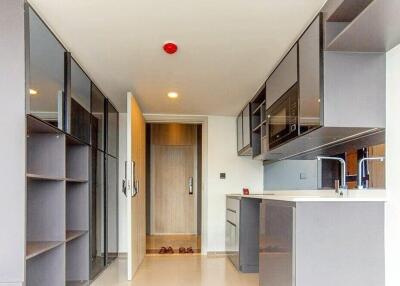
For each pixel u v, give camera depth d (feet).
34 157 9.66
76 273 12.00
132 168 13.29
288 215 7.58
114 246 16.60
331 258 7.19
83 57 10.12
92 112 12.57
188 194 26.20
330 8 7.00
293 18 7.77
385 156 7.50
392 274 7.05
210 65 10.79
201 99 15.06
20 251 6.87
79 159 12.16
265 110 12.66
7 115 7.04
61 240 9.74
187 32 8.46
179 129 26.32
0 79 7.06
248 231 14.10
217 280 12.82
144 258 16.81
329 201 7.26
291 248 7.36
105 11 7.40
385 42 6.99
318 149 11.32
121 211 17.47
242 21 7.89
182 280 12.84
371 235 7.27
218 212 18.17
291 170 14.23
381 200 7.32
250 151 16.33
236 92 13.94
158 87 13.32
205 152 18.45
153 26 8.13
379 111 7.54
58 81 9.02
